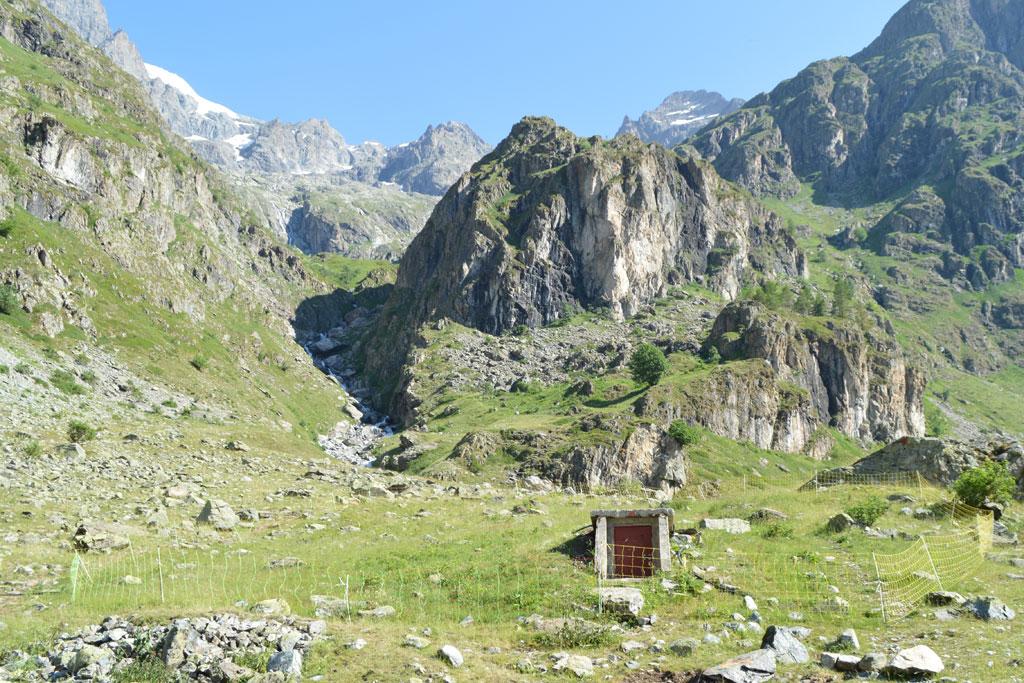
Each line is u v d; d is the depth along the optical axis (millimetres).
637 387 160125
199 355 151375
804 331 189375
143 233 187875
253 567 29938
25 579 25406
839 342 187500
